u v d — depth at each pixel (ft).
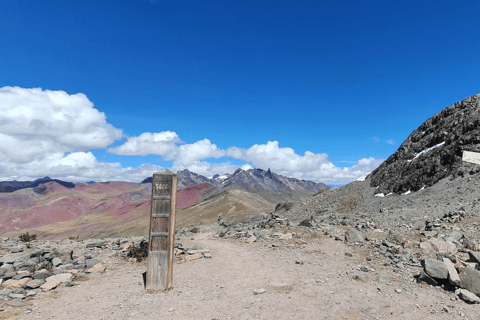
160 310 23.89
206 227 87.35
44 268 32.53
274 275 34.32
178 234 74.13
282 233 59.98
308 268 37.04
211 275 34.58
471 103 141.38
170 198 30.12
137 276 33.78
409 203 108.47
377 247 45.19
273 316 22.74
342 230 61.36
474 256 32.09
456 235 44.04
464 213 58.49
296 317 22.57
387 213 88.58
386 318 22.39
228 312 23.52
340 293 27.94
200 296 27.32
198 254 44.34
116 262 39.65
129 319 21.95
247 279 32.83
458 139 122.11
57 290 27.55
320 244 50.44
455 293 26.61
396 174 154.61
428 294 27.17
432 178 121.90
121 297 26.76
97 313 22.89
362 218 85.20
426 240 42.98
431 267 29.94
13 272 29.25
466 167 105.19
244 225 91.45
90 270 34.37
